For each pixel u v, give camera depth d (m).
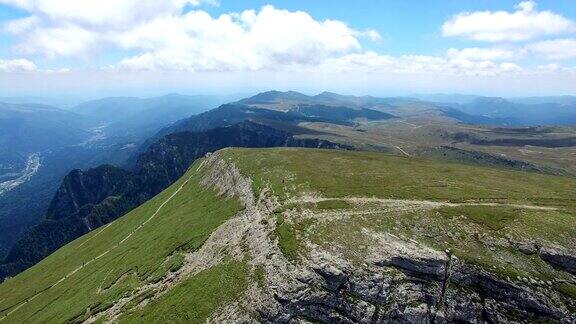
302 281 80.94
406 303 77.50
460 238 88.56
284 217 101.06
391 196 109.19
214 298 86.00
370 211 99.19
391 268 81.38
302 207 105.00
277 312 78.62
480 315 76.75
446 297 78.38
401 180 125.12
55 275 176.12
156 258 121.50
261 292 82.38
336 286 79.56
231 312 81.62
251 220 109.75
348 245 86.38
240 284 86.31
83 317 108.81
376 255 83.31
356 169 138.62
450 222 93.25
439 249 84.31
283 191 118.62
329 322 77.62
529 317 75.69
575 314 75.25
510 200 106.88
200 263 104.06
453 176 132.38
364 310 77.19
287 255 86.69
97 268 148.38
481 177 131.88
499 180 129.38
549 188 120.62
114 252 157.75
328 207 102.75
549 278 80.12
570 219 93.69
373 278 79.75
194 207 155.00
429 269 80.69
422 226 92.19
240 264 91.81
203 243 113.75
